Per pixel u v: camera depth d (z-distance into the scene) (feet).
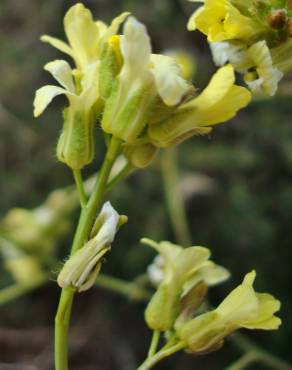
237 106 0.35
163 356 0.39
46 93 0.35
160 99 0.35
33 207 1.16
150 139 0.36
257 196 1.08
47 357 1.18
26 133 1.20
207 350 0.39
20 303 1.21
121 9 1.18
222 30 0.37
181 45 1.17
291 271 1.06
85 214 0.37
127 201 1.08
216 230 1.07
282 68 0.39
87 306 1.19
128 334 1.16
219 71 0.34
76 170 0.37
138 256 1.06
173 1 1.18
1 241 0.79
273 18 0.37
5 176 1.19
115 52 0.35
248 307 0.37
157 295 0.39
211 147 1.10
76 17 0.38
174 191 0.86
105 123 0.35
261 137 1.10
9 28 1.28
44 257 0.77
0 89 1.23
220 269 0.40
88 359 1.16
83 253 0.36
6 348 1.20
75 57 0.38
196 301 0.39
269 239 1.06
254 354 0.66
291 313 1.04
